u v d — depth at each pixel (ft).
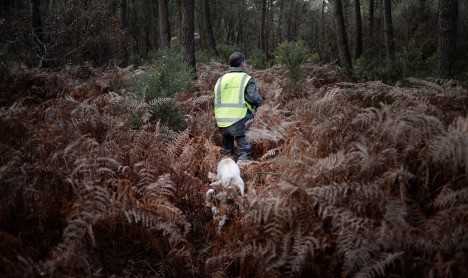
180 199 15.37
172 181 14.80
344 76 35.73
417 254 11.19
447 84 21.62
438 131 14.76
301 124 21.17
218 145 22.04
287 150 18.66
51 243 11.90
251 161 17.79
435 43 48.34
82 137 15.51
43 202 12.55
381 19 75.56
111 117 20.02
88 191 12.49
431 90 20.47
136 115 20.36
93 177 13.53
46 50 34.42
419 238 10.85
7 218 11.98
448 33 25.50
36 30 35.06
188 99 25.72
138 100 21.89
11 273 9.79
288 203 12.69
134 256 12.17
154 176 15.28
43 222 12.35
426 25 56.95
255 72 37.58
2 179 12.37
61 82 28.07
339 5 46.21
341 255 11.38
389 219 11.40
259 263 11.36
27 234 11.93
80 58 36.99
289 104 25.46
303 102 24.91
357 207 12.19
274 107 23.71
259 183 17.24
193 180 15.96
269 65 46.75
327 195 12.19
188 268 11.93
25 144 15.55
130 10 83.56
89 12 38.42
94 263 11.36
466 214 11.28
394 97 21.27
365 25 76.43
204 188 16.14
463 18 39.22
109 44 40.06
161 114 21.50
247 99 18.67
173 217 12.78
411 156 14.58
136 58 47.06
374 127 16.43
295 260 10.80
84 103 21.77
